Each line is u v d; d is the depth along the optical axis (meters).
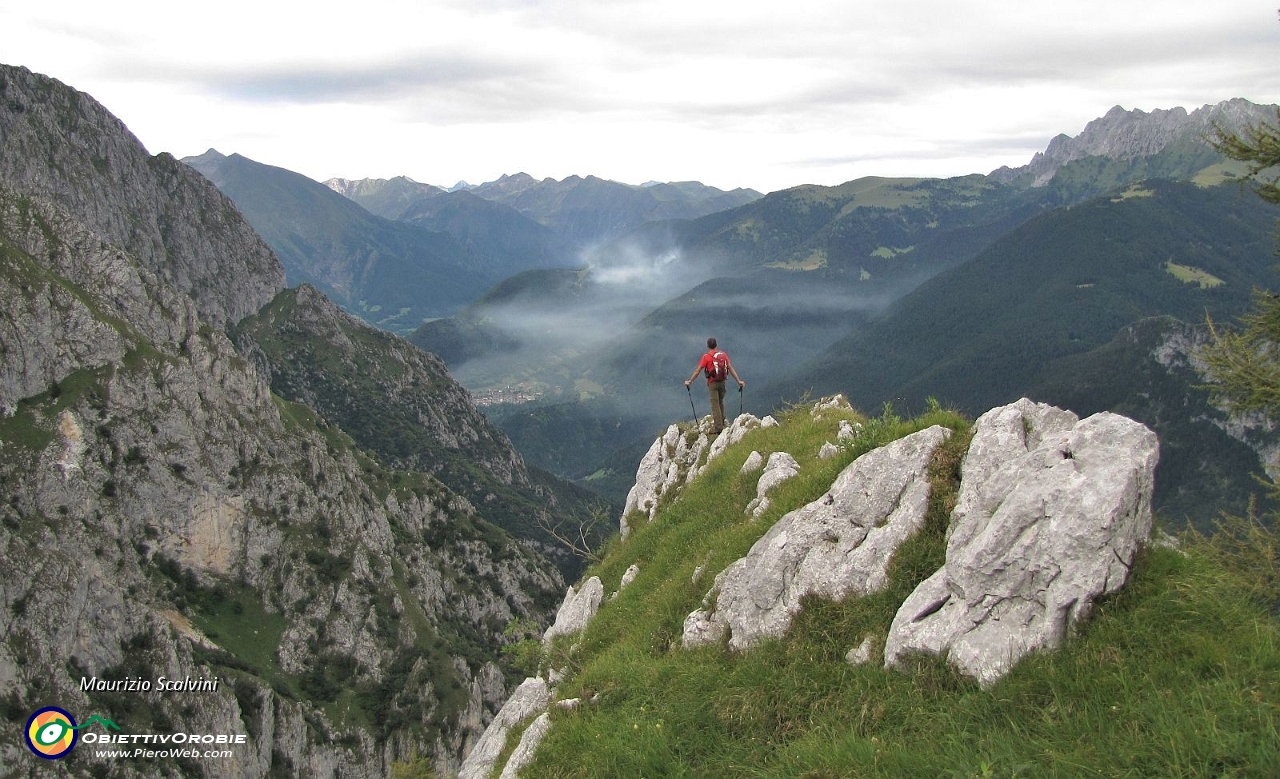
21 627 79.12
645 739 12.97
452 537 178.62
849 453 17.41
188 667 91.62
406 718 116.19
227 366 136.75
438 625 143.12
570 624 24.98
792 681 12.62
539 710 18.50
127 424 114.00
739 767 11.52
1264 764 7.70
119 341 118.62
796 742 11.27
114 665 86.38
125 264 130.75
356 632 124.00
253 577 123.19
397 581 141.12
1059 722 9.55
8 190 129.50
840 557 14.11
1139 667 9.80
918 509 13.80
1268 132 20.53
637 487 34.19
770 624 14.13
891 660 11.84
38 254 124.81
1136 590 10.66
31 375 108.62
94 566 100.00
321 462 144.25
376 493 168.75
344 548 133.62
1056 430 13.23
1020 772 9.03
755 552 15.73
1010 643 10.78
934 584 12.10
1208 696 8.87
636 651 16.84
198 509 119.44
